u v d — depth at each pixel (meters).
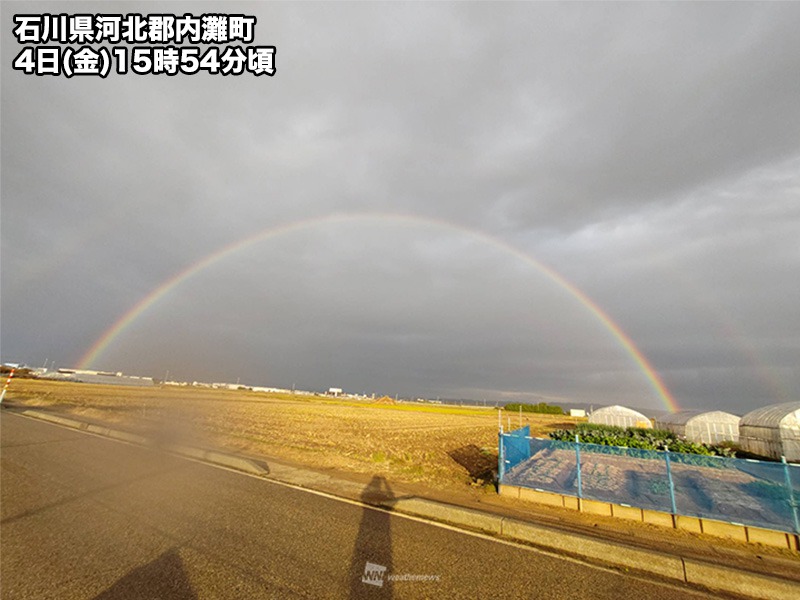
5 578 4.62
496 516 7.67
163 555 5.41
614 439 18.48
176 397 52.50
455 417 63.78
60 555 5.25
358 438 21.69
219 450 13.73
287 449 15.08
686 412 32.59
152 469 10.40
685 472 12.05
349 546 6.11
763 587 5.48
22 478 8.76
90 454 11.77
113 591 4.44
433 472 12.91
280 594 4.58
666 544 7.02
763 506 8.09
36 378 78.75
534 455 13.73
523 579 5.40
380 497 8.91
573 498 9.09
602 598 5.02
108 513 6.91
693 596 5.29
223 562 5.30
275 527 6.73
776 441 22.33
